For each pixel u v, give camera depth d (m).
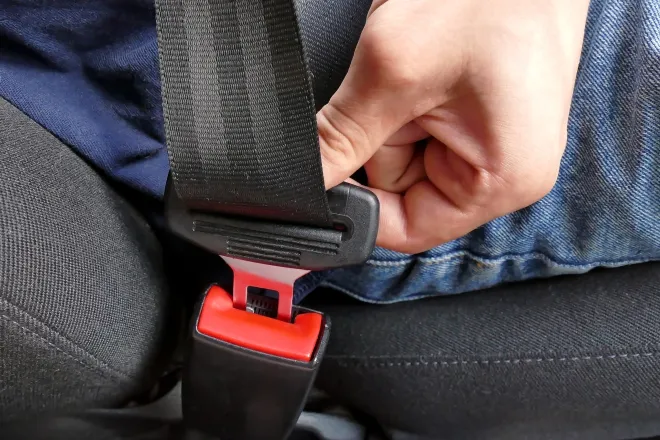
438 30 0.34
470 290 0.52
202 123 0.36
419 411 0.54
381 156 0.42
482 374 0.50
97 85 0.49
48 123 0.45
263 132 0.35
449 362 0.50
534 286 0.51
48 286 0.35
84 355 0.37
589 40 0.43
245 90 0.35
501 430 0.56
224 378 0.43
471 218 0.42
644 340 0.47
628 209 0.43
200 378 0.44
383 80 0.34
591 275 0.50
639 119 0.41
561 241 0.46
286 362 0.41
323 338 0.42
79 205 0.40
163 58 0.36
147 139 0.48
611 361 0.48
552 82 0.37
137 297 0.43
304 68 0.33
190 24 0.35
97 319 0.38
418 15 0.34
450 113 0.38
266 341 0.42
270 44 0.34
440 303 0.53
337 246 0.40
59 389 0.38
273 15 0.33
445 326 0.51
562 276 0.51
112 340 0.39
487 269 0.48
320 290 0.57
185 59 0.35
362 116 0.36
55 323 0.35
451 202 0.42
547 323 0.49
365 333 0.53
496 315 0.51
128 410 0.55
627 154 0.42
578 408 0.52
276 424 0.45
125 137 0.47
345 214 0.40
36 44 0.47
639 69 0.41
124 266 0.42
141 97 0.47
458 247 0.48
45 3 0.45
